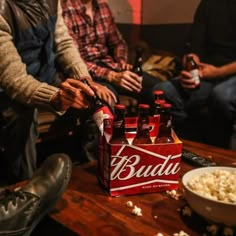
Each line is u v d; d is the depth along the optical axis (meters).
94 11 2.55
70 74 1.86
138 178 1.11
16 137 1.57
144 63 2.86
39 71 1.78
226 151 1.52
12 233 0.99
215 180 1.00
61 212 1.02
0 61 1.45
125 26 3.35
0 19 1.48
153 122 1.16
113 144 1.07
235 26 2.52
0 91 1.64
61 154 1.21
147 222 0.97
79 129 2.09
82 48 2.49
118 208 1.04
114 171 1.09
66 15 2.40
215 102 2.29
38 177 1.10
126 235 0.91
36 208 1.02
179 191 1.15
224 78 2.45
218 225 0.93
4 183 1.88
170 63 2.81
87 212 1.02
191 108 2.45
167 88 2.42
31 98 1.41
